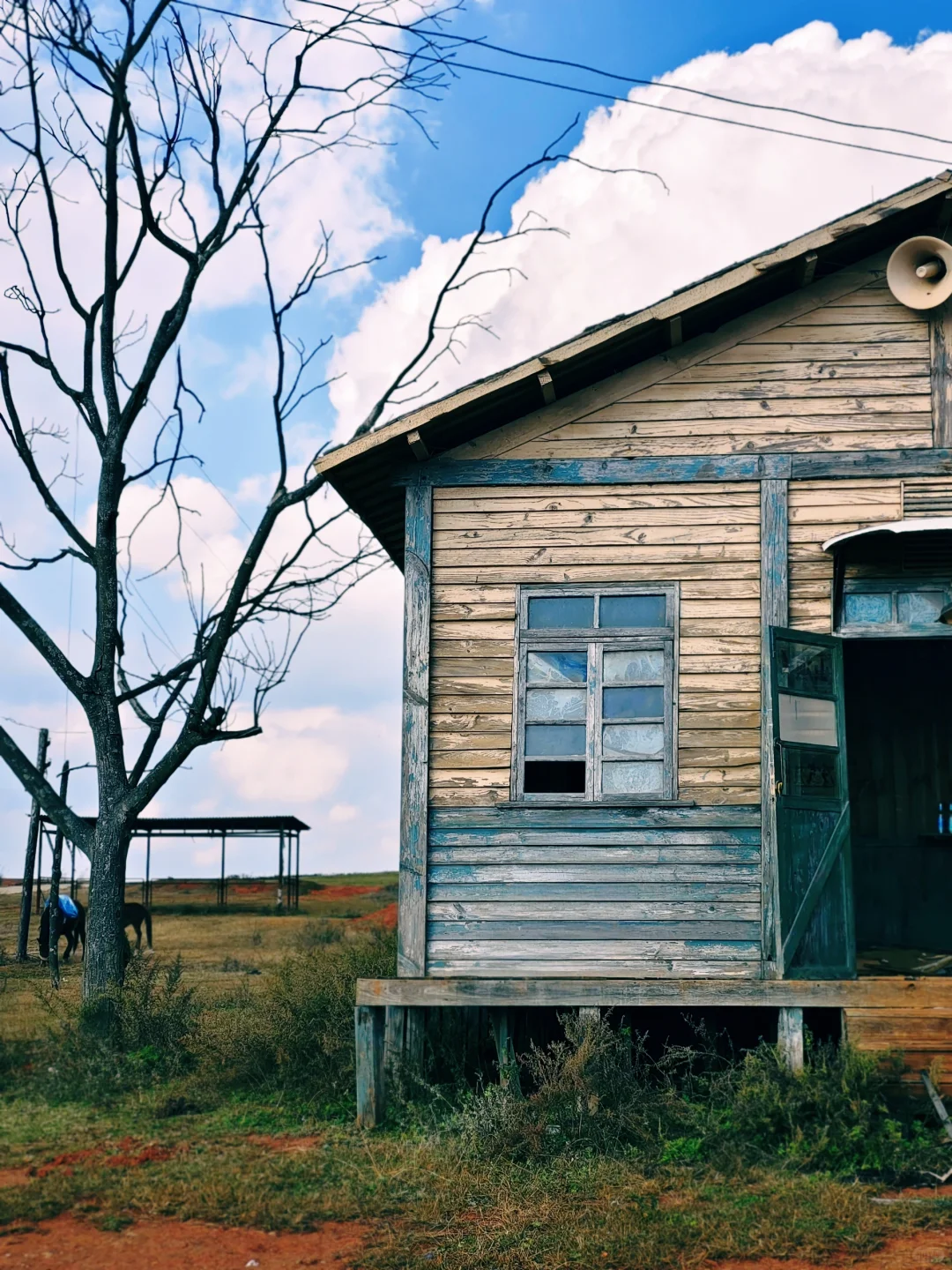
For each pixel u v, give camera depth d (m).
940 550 10.41
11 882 49.78
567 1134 9.25
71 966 23.77
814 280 11.05
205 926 37.12
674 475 10.84
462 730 10.60
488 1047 11.40
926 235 10.82
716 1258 7.18
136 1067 11.77
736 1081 9.70
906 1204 8.05
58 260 14.28
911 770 14.44
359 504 11.95
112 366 14.38
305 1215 7.79
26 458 14.23
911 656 14.70
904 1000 9.68
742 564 10.67
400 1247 7.24
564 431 11.01
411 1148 9.28
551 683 10.63
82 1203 8.07
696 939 10.06
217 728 13.54
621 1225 7.58
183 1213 7.85
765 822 10.15
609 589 10.73
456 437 11.02
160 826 43.88
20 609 14.10
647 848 10.26
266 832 45.41
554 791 11.37
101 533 14.09
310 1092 11.06
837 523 10.65
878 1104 9.20
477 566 10.87
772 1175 8.70
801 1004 9.76
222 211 14.38
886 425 10.77
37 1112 10.68
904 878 14.12
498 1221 7.75
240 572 13.87
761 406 10.90
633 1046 10.73
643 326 10.47
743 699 10.44
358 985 10.12
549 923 10.22
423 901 10.33
